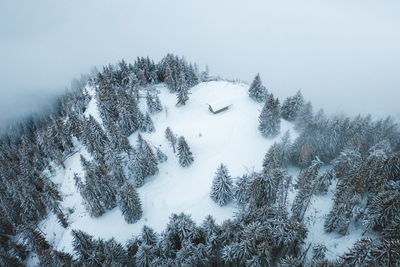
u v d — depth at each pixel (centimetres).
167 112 7312
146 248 3106
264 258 2792
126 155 5788
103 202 4828
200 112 7294
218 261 3123
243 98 7744
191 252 3016
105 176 4688
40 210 5184
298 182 4256
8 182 5188
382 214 3042
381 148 4738
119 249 3466
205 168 5656
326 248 3158
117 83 8238
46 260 3447
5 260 3950
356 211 3522
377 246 2570
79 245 3450
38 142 7262
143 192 5191
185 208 4756
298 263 2527
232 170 5609
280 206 3259
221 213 4444
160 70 8981
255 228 2855
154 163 5366
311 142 5147
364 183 3469
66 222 4966
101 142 5675
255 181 3678
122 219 4741
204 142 6272
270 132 6116
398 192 3116
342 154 4591
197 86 8731
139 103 7656
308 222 3909
